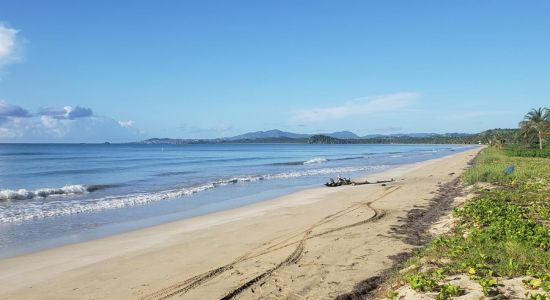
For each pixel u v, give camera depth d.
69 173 42.28
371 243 11.25
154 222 16.09
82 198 23.16
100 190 27.30
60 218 17.00
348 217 15.41
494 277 7.58
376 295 7.65
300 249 10.82
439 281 7.53
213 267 9.53
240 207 19.67
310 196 23.05
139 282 8.67
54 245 12.38
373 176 35.41
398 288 7.64
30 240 13.05
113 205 20.52
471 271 7.62
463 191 22.28
